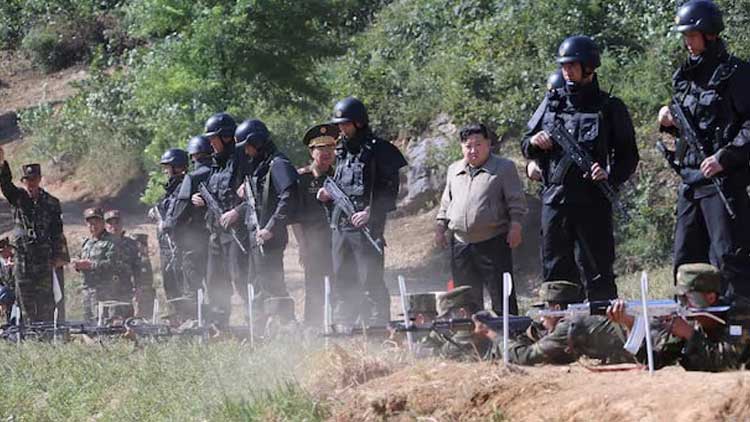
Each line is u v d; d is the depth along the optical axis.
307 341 12.10
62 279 19.36
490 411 8.61
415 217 30.27
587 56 11.35
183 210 18.20
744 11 27.27
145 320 16.62
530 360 9.78
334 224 14.37
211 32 27.52
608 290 11.66
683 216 10.99
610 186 11.35
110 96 39.28
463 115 29.92
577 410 8.13
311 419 9.51
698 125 10.62
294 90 28.62
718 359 8.95
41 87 48.00
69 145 39.19
